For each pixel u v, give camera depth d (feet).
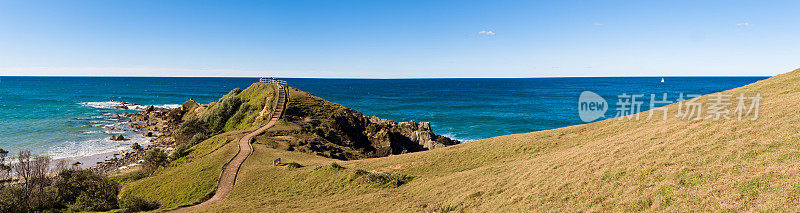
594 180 60.75
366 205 77.66
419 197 78.64
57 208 103.86
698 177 50.62
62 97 623.77
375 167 126.72
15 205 97.30
